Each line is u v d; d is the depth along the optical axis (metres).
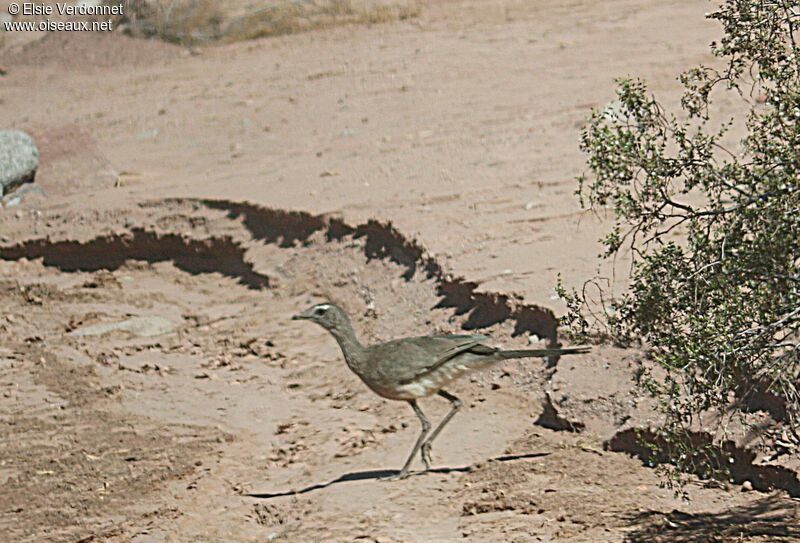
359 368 14.45
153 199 26.34
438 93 33.22
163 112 35.91
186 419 18.00
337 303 21.94
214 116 34.53
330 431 16.91
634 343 15.52
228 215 25.42
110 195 27.52
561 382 15.73
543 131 27.55
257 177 27.33
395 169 26.16
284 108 34.34
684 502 13.03
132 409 18.56
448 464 14.98
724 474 12.56
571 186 23.11
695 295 11.51
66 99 40.25
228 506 14.79
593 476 13.98
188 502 15.02
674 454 13.12
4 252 26.25
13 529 14.55
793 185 11.10
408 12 46.28
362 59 39.69
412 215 22.66
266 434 17.19
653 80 30.69
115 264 25.80
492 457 14.97
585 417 15.20
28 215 27.00
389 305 20.84
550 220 21.39
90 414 18.45
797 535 11.91
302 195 25.17
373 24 46.00
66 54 46.62
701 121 25.42
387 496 14.21
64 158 30.00
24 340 22.22
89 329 22.52
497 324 18.27
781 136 11.59
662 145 12.27
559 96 30.75
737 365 11.51
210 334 21.81
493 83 33.47
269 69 40.53
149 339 21.91
